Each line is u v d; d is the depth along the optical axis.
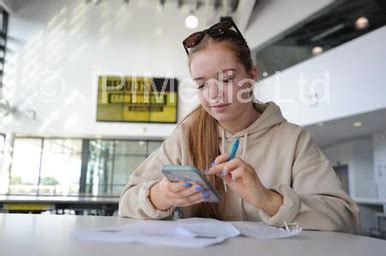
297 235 0.56
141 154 8.02
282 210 0.60
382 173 6.43
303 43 5.68
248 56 0.86
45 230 0.57
